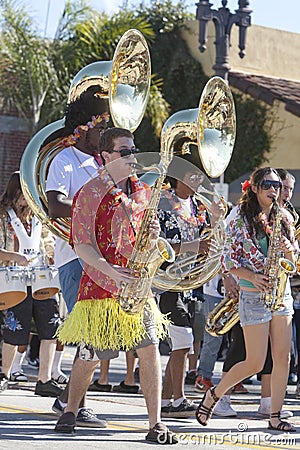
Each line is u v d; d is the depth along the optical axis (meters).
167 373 14.76
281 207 13.52
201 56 40.72
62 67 36.19
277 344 13.12
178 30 41.28
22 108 36.47
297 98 38.31
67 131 12.89
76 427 12.47
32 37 36.16
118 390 18.02
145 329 11.42
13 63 36.00
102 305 11.27
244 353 15.11
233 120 14.26
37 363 20.70
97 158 12.84
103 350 11.56
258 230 12.81
